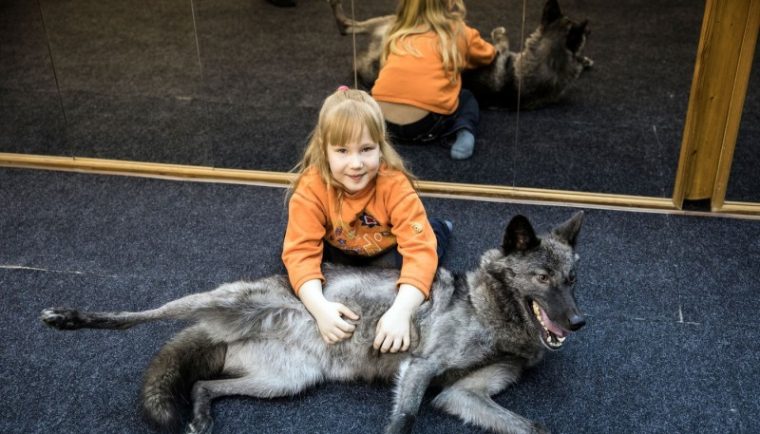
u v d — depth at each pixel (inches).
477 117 140.9
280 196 132.7
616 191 130.5
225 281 113.4
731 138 121.7
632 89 129.0
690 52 120.6
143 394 88.3
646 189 130.6
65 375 96.9
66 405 92.7
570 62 132.1
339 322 90.7
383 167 98.8
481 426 90.4
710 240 122.4
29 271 114.5
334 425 91.0
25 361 98.7
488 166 136.1
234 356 95.6
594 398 95.2
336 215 99.0
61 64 142.3
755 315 107.8
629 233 124.0
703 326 106.0
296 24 136.9
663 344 103.1
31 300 108.9
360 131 91.9
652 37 123.4
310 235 97.0
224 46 139.1
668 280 114.2
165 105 143.7
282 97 141.8
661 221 126.6
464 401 90.6
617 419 92.2
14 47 140.8
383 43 136.6
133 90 145.5
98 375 97.0
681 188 127.1
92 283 112.7
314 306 92.0
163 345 100.0
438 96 136.6
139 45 140.9
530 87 135.3
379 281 97.0
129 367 98.3
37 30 139.3
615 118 132.5
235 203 131.0
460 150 138.1
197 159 138.0
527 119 137.3
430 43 135.3
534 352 96.0
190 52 140.8
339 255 105.7
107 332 103.6
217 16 137.2
